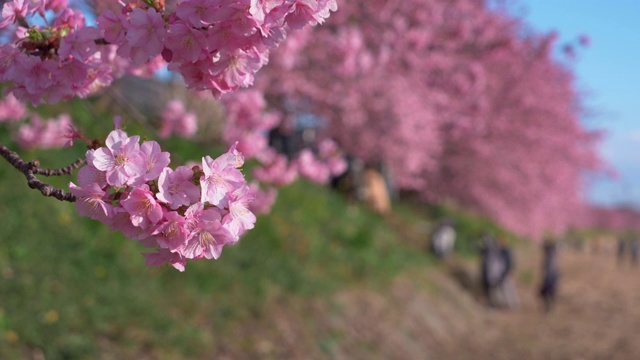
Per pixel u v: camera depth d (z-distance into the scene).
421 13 13.42
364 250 15.38
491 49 16.14
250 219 1.81
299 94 13.59
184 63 2.05
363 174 22.23
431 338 13.06
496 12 17.25
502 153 25.05
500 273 18.20
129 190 1.79
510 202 27.31
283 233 13.22
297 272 11.78
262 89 12.42
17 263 8.12
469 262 22.81
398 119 15.77
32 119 9.55
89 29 2.20
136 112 4.03
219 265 10.62
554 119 28.09
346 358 9.97
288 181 8.00
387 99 15.03
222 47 1.94
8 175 9.63
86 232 9.41
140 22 1.93
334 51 11.71
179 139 10.44
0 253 8.12
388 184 26.03
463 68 17.19
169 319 8.47
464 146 24.39
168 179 1.76
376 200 22.14
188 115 6.93
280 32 1.93
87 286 8.34
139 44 1.94
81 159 2.12
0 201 9.05
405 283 15.10
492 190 26.22
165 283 9.57
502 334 15.20
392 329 12.03
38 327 7.17
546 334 15.53
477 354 12.90
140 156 1.76
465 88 17.44
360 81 13.62
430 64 15.65
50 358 6.90
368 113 15.70
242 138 6.62
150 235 1.75
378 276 14.33
